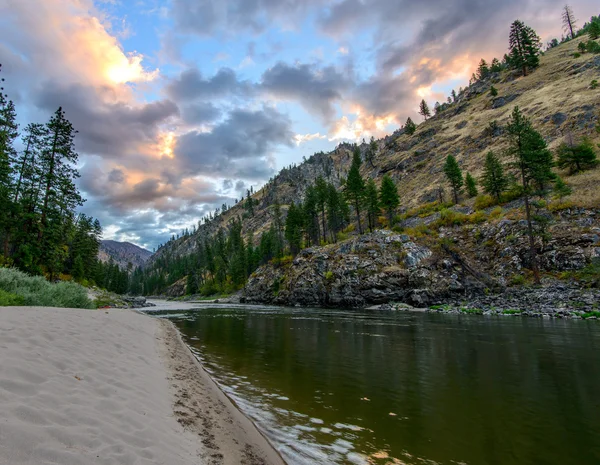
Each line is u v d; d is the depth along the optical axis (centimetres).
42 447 356
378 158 14450
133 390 715
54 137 3756
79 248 6994
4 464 302
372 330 2327
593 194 4288
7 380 507
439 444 646
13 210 3678
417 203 8494
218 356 1485
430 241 5388
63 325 1177
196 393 892
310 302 6172
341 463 577
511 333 1989
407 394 947
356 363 1331
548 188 5194
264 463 552
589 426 706
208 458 518
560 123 7275
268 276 8075
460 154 9788
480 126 10394
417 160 11269
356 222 9450
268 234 11231
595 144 5803
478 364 1266
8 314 1124
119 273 14012
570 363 1244
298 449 628
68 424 441
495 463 567
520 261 4128
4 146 3588
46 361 689
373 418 779
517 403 852
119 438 460
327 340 1916
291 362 1362
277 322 3008
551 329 2095
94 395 594
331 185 8938
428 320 2947
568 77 9388
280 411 826
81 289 2681
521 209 4916
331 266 6012
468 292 4241
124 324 1806
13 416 400
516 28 12119
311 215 9056
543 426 713
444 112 13912
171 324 2691
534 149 4950
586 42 11206
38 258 3722
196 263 15962
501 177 5906
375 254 5631
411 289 4825
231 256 12938
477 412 802
